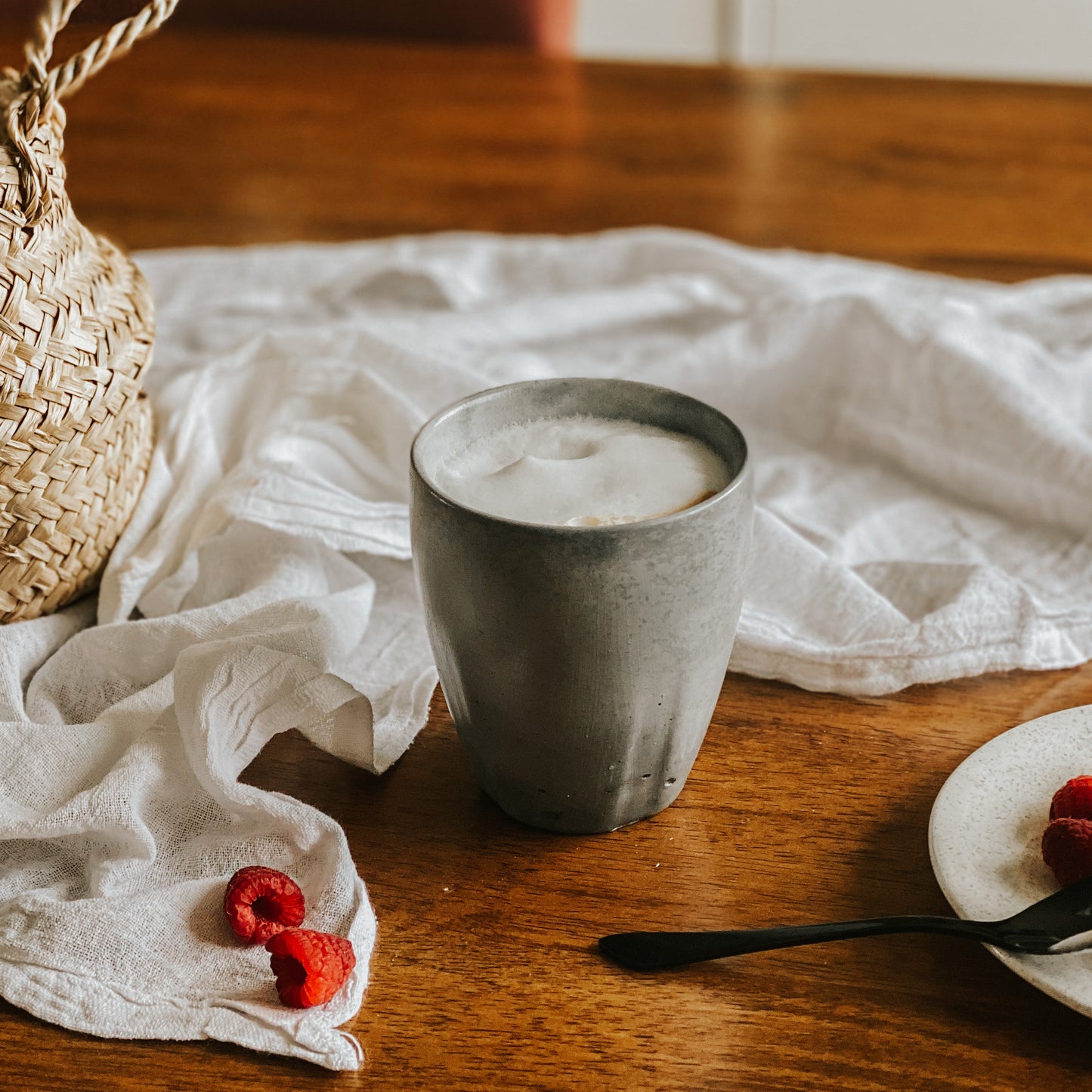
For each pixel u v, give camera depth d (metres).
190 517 0.75
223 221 1.08
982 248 1.00
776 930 0.59
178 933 0.61
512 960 0.60
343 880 0.62
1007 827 0.61
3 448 0.66
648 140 1.22
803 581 0.73
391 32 1.57
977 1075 0.57
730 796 0.66
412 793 0.66
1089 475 0.78
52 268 0.67
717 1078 0.57
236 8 1.57
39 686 0.69
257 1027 0.58
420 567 0.62
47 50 0.67
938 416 0.82
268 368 0.82
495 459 0.64
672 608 0.60
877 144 1.20
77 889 0.63
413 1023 0.58
